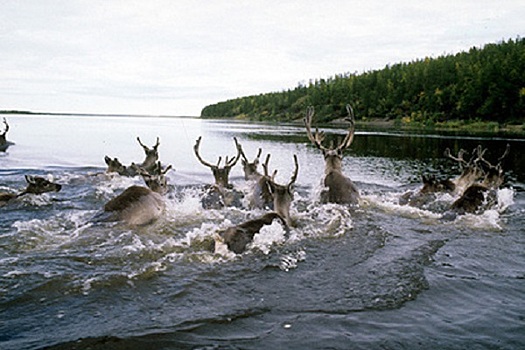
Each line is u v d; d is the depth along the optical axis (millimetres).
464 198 10945
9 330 4816
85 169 19562
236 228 7949
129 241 7930
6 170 18625
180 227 9203
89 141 37438
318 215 10406
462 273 6668
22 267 6566
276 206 9367
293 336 4793
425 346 4621
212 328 4949
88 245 7660
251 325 5031
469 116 85188
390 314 5336
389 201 12602
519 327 5031
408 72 112375
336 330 4934
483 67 87438
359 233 8828
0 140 28984
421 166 21828
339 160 13609
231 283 6223
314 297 5801
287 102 155375
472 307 5543
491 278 6477
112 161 17094
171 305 5492
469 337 4805
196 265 6895
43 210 10797
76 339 4637
